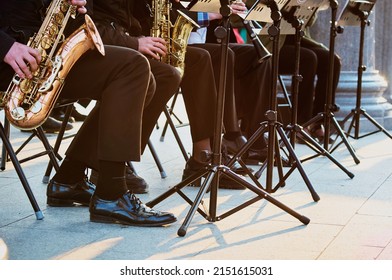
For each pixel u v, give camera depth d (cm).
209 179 374
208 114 474
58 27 372
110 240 353
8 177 497
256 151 560
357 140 696
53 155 445
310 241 357
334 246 349
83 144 407
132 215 376
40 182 481
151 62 420
